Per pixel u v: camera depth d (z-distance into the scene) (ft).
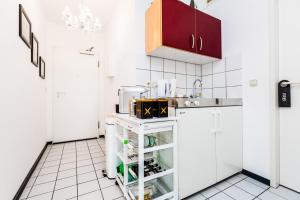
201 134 4.67
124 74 7.05
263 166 5.28
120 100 5.51
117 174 5.22
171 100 4.44
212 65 7.04
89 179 5.67
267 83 5.18
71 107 11.09
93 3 8.80
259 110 5.38
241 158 5.80
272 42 5.05
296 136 4.79
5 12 4.10
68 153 8.48
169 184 4.48
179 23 5.39
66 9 6.44
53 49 10.63
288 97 4.84
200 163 4.65
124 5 7.04
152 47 5.52
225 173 5.27
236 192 4.79
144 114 3.88
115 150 5.65
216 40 6.46
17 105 4.90
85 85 11.56
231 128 5.47
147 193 4.19
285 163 5.01
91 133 11.73
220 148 5.14
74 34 11.25
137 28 5.89
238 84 5.99
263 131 5.28
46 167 6.70
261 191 4.83
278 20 5.17
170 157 4.41
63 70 10.91
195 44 5.82
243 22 5.86
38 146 7.57
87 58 11.65
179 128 4.26
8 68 4.27
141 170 3.70
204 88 7.39
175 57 6.40
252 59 5.58
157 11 5.23
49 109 10.40
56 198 4.61
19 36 5.08
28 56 6.08
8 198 4.08
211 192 4.81
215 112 4.99
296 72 4.79
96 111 11.91
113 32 9.20
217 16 6.81
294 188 4.82
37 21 7.75
